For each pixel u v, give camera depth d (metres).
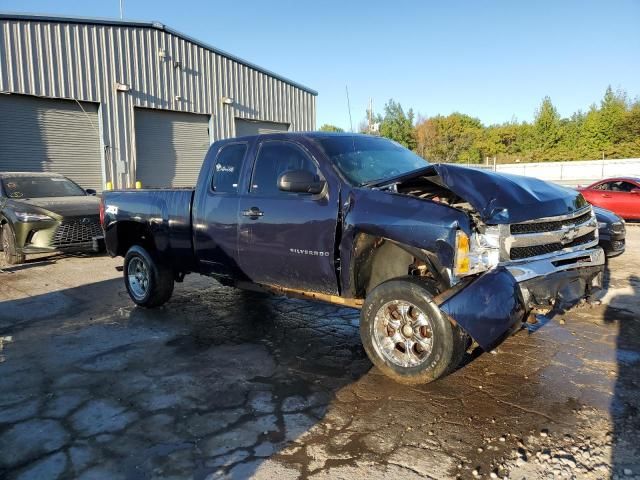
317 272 4.32
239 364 4.46
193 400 3.76
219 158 5.31
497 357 4.49
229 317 5.92
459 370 4.22
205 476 2.82
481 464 2.88
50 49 15.45
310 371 4.28
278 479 2.77
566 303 3.83
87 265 9.41
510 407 3.56
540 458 2.92
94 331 5.45
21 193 10.19
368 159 4.61
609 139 55.00
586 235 4.24
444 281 3.60
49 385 4.06
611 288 6.96
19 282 7.98
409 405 3.62
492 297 3.42
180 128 19.52
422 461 2.91
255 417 3.48
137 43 17.66
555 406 3.56
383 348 3.94
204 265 5.46
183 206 5.55
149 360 4.58
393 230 3.75
